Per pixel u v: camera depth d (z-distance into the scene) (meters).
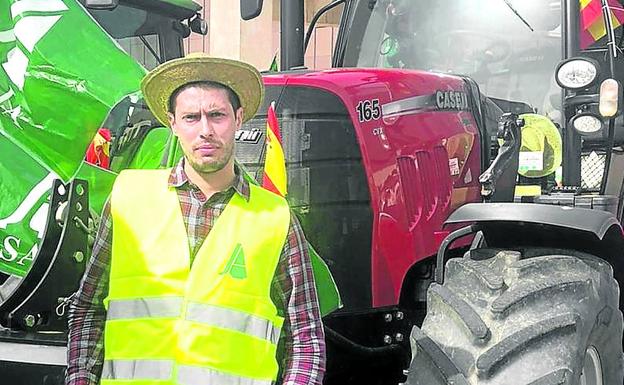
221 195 2.12
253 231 2.10
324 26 9.76
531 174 3.35
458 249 3.09
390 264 2.91
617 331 2.60
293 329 2.13
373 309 2.90
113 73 2.71
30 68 2.67
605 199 3.08
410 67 4.02
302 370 2.08
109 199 2.16
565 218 2.49
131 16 4.29
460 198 3.12
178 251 2.09
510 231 2.67
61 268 2.57
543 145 3.33
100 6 3.09
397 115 2.98
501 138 3.00
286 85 2.97
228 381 2.04
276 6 11.95
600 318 2.49
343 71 3.04
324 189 2.88
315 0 9.97
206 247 2.08
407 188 2.95
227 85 2.10
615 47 3.19
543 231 2.63
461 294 2.46
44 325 2.58
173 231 2.10
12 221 2.69
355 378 3.01
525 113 3.71
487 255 2.56
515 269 2.47
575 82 3.09
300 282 2.14
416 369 2.41
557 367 2.28
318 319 2.15
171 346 2.05
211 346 2.04
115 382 2.07
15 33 2.68
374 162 2.88
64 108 2.68
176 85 2.09
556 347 2.32
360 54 4.20
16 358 2.49
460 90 3.23
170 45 4.51
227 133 2.08
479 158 3.24
